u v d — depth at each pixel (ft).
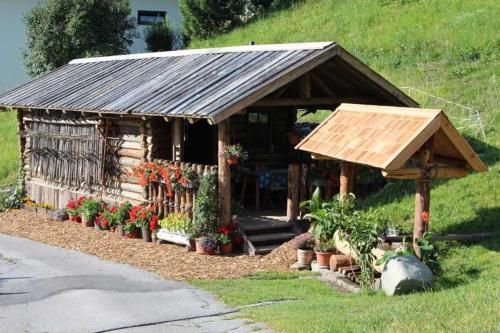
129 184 60.59
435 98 69.21
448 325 28.48
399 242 43.80
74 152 67.36
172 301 37.99
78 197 66.64
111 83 64.95
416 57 81.35
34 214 70.23
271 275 44.65
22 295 39.42
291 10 111.75
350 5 104.53
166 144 57.52
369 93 57.93
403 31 88.74
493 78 70.79
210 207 51.16
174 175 53.11
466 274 40.06
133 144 59.82
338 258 43.16
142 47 121.29
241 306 36.91
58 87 71.20
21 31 120.98
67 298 38.65
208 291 40.24
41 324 33.78
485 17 85.10
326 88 55.83
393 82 75.77
